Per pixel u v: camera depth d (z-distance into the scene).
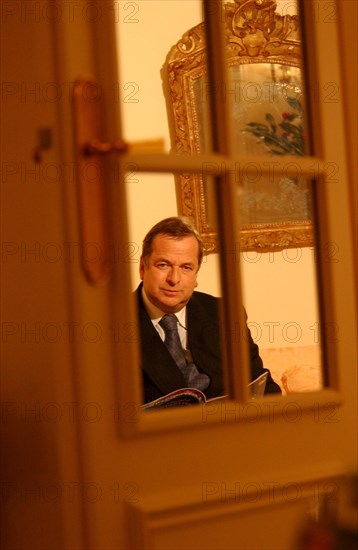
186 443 1.33
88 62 1.25
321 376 1.54
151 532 1.27
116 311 1.26
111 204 1.25
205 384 2.22
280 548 1.39
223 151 1.40
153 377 2.13
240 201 2.57
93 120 1.24
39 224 1.27
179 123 2.59
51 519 1.27
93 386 1.24
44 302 1.27
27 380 1.33
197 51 2.60
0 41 1.37
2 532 1.43
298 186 2.63
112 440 1.26
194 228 2.33
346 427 1.50
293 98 2.60
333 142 1.51
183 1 2.61
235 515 1.36
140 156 1.28
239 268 1.40
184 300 2.25
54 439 1.24
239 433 1.39
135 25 2.56
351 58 1.54
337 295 1.50
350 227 1.53
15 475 1.39
